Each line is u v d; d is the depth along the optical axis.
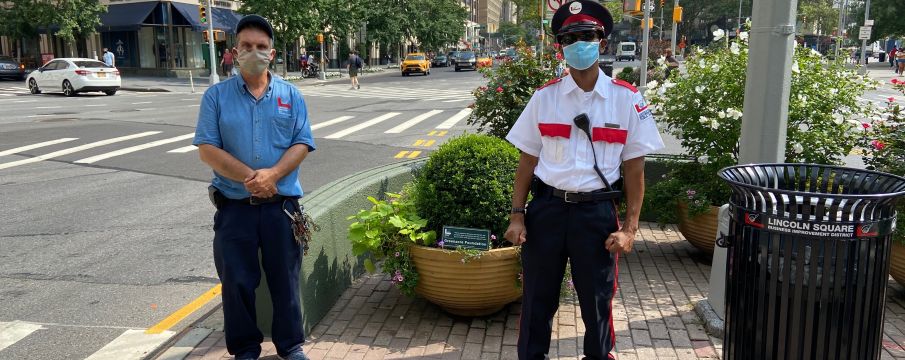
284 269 3.44
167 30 36.50
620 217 6.58
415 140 13.20
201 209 7.75
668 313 4.31
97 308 4.76
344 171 9.91
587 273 2.98
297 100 3.45
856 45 54.59
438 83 34.59
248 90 3.35
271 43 3.30
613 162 2.93
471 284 3.91
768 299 2.47
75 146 12.40
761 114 3.88
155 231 6.82
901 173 4.60
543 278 3.08
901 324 4.15
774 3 3.76
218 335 4.06
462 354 3.73
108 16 36.03
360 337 3.96
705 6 89.44
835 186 2.88
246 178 3.20
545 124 2.96
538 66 6.36
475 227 4.01
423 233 3.98
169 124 15.70
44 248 6.23
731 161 5.11
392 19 52.75
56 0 33.84
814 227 2.32
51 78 24.84
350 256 4.85
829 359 2.41
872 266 2.37
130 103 21.53
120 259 5.91
